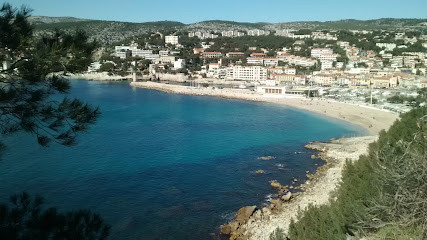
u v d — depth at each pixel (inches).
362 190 977.5
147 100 6274.6
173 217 1635.1
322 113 5034.5
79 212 549.0
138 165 2412.6
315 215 991.0
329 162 2532.0
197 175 2236.7
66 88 486.9
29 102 457.4
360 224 752.3
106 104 5580.7
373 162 1194.0
